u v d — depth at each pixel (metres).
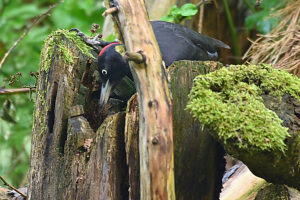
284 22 10.05
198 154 5.69
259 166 5.13
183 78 5.62
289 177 5.25
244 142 4.73
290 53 9.32
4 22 13.11
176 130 5.58
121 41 5.35
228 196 6.61
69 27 11.64
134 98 5.32
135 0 5.14
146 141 4.71
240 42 12.26
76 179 5.71
